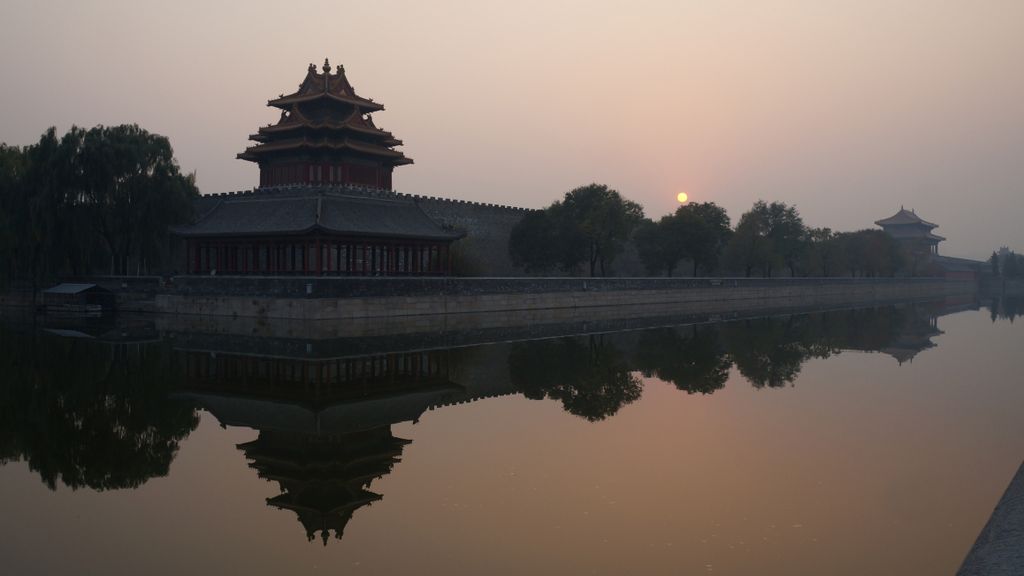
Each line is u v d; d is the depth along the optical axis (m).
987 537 15.02
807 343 55.34
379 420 27.73
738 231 122.12
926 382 37.12
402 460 22.27
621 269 117.06
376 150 83.69
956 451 23.47
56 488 19.70
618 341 54.81
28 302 77.38
